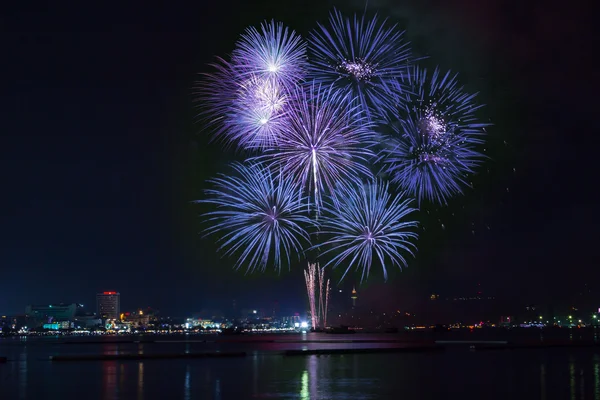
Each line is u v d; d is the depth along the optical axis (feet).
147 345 524.52
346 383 157.17
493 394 135.95
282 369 202.28
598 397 130.62
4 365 246.06
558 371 192.75
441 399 127.44
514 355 284.20
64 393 142.31
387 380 164.55
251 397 130.11
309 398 128.16
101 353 359.05
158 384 158.20
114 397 133.28
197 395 134.51
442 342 501.56
